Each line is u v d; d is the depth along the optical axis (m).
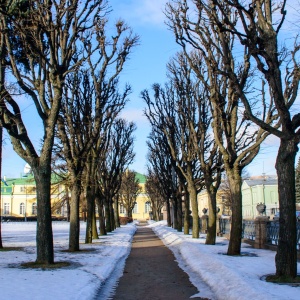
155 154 43.72
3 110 11.73
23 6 12.84
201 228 32.31
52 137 12.13
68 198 35.88
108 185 36.72
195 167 27.11
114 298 8.93
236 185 14.63
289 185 9.21
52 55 12.12
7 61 13.98
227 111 15.07
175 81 21.56
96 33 18.72
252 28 9.92
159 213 73.81
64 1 12.52
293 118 9.16
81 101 18.56
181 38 14.69
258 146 14.56
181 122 24.55
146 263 14.93
